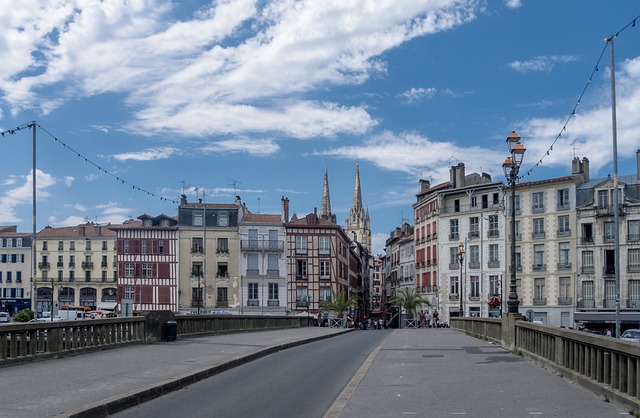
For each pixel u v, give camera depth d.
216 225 81.50
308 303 81.38
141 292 80.25
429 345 25.25
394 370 16.20
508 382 13.48
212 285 80.44
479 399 11.44
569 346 13.66
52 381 13.18
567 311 68.00
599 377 11.45
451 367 16.66
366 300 139.38
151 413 10.70
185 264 80.69
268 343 25.36
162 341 24.98
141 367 15.81
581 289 67.19
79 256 103.75
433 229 82.44
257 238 81.50
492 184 74.81
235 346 23.31
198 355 19.25
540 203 71.12
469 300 76.19
